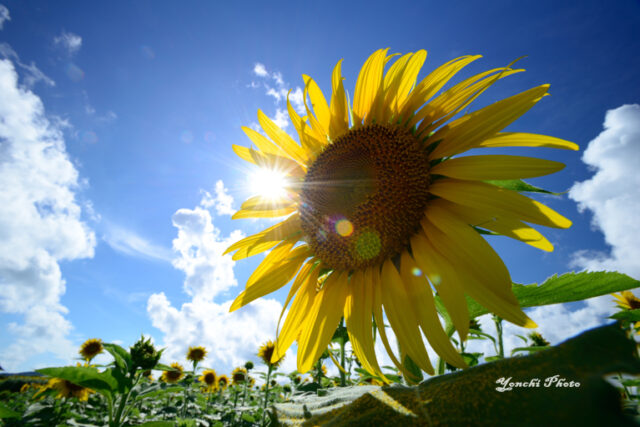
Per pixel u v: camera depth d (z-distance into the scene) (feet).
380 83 0.92
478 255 0.59
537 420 0.27
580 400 0.26
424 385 0.49
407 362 0.71
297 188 1.03
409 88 0.90
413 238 0.73
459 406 0.35
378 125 0.90
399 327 0.65
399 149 0.80
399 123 0.88
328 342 0.76
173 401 4.42
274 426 0.63
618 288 0.62
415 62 0.90
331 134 1.02
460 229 0.64
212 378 4.91
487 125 0.68
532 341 2.28
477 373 0.39
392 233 0.75
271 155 1.11
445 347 0.56
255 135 1.13
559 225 0.54
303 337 0.84
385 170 0.78
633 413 0.26
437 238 0.68
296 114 1.03
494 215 0.61
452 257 0.62
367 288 0.77
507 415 0.30
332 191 0.86
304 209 0.95
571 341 0.34
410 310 0.65
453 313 0.57
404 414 0.40
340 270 0.85
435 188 0.72
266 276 0.96
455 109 0.77
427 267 0.65
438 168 0.72
